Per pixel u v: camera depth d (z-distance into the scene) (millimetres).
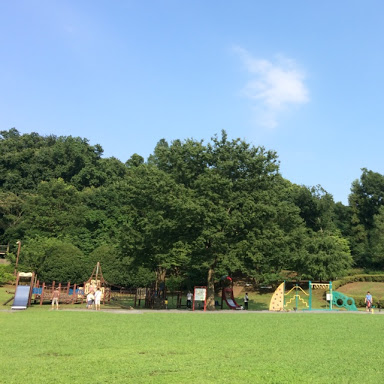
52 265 48125
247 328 19672
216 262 35844
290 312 32812
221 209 32969
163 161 40062
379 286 55688
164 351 12906
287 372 10180
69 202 73062
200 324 20953
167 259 33500
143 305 40562
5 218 81250
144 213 39531
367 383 9305
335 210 83625
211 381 9203
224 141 37969
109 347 13523
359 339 16578
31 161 102750
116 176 102125
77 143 107125
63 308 30906
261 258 32625
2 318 22000
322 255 50938
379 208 74688
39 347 13242
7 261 69438
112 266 51750
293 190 74500
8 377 9289
